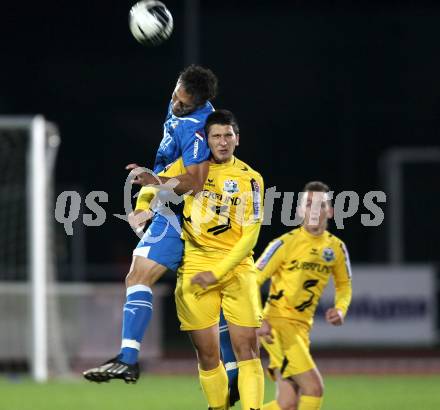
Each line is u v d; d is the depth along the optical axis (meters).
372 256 78.31
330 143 97.69
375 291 56.41
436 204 68.31
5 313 45.06
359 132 96.56
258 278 24.91
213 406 22.77
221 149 21.58
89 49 101.00
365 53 99.19
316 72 99.12
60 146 98.44
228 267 21.20
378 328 56.25
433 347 58.41
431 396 36.06
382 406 32.78
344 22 99.62
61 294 46.34
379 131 96.56
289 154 97.56
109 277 68.50
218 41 99.06
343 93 98.56
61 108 99.69
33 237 43.03
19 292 45.12
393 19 99.38
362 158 96.25
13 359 45.03
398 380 43.03
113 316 47.06
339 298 25.97
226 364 23.77
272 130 98.06
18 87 99.50
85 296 46.81
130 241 83.38
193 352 58.59
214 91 22.02
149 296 21.22
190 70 21.83
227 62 99.06
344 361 52.28
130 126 100.00
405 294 56.53
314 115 98.50
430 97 97.81
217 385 22.55
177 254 21.95
